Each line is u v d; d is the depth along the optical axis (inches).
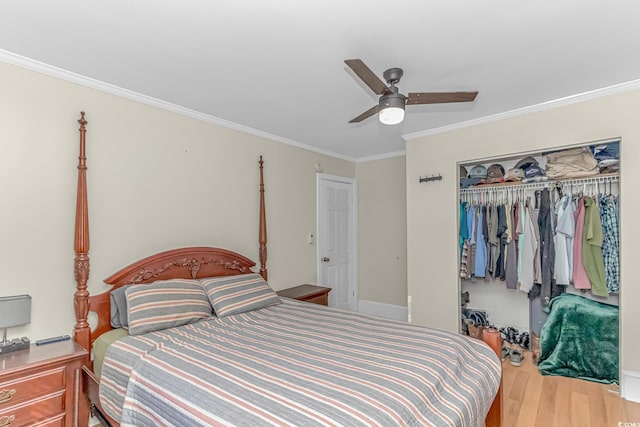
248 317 100.7
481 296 150.6
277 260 151.9
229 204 131.0
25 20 65.6
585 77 94.0
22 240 81.4
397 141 161.8
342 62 83.4
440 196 139.9
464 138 133.4
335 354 70.5
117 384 71.1
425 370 61.4
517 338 139.4
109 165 97.3
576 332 118.7
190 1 60.1
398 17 65.3
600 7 62.7
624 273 100.6
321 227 176.4
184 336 82.7
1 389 65.6
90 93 93.7
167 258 107.3
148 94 103.5
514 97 108.2
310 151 171.6
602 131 104.0
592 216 112.3
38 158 84.1
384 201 190.9
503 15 65.1
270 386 56.4
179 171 114.9
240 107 115.0
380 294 192.4
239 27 68.4
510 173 135.2
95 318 91.4
